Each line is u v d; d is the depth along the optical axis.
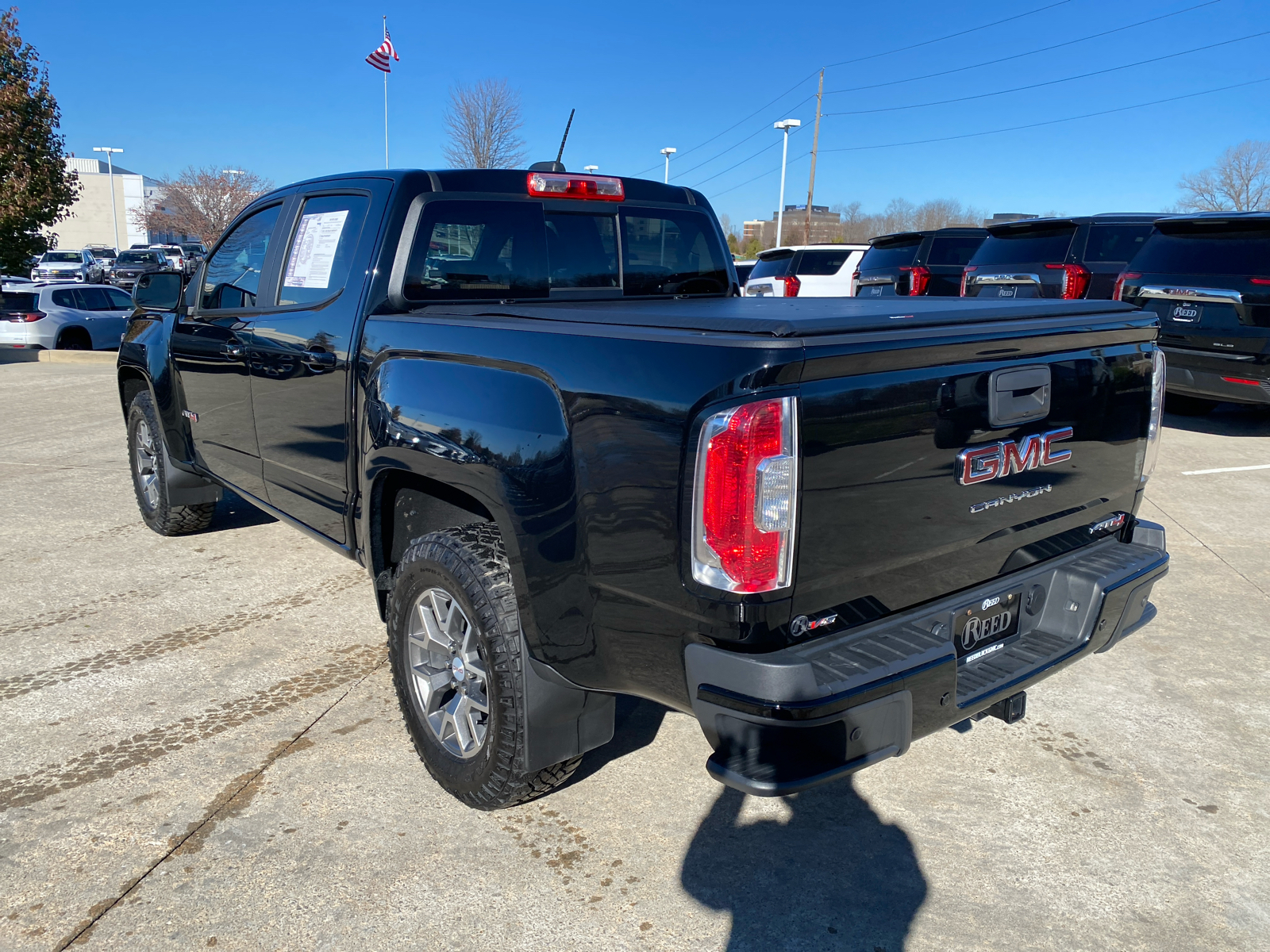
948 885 2.47
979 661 2.51
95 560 5.10
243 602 4.48
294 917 2.31
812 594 2.03
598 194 3.66
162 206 59.38
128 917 2.30
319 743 3.17
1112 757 3.14
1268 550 5.26
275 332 3.61
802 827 2.73
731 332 2.01
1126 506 2.95
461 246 3.27
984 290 10.35
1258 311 7.33
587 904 2.38
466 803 2.75
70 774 2.95
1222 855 2.61
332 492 3.42
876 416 2.05
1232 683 3.68
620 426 2.09
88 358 15.39
